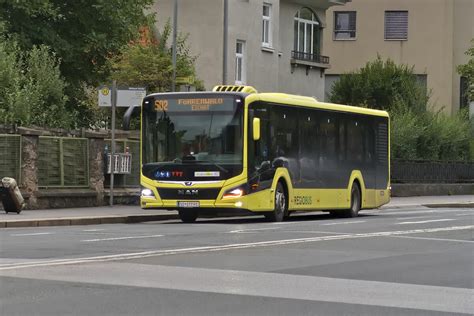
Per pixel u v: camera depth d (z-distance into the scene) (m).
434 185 55.69
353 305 11.72
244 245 19.02
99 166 34.03
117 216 28.83
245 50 53.72
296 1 59.16
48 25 41.25
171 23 52.66
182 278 13.79
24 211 30.20
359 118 33.88
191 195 27.38
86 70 44.00
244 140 27.23
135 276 13.91
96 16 42.59
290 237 21.38
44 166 31.88
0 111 31.77
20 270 14.40
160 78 43.38
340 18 78.19
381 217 33.28
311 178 30.61
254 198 27.52
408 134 54.72
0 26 36.44
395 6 77.31
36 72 35.06
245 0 53.47
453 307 11.73
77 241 19.66
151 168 27.89
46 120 34.50
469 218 31.86
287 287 13.12
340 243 20.19
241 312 11.02
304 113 30.33
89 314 10.73
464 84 77.56
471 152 60.91
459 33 77.81
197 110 27.69
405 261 16.88
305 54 60.59
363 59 77.69
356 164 33.62
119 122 43.81
